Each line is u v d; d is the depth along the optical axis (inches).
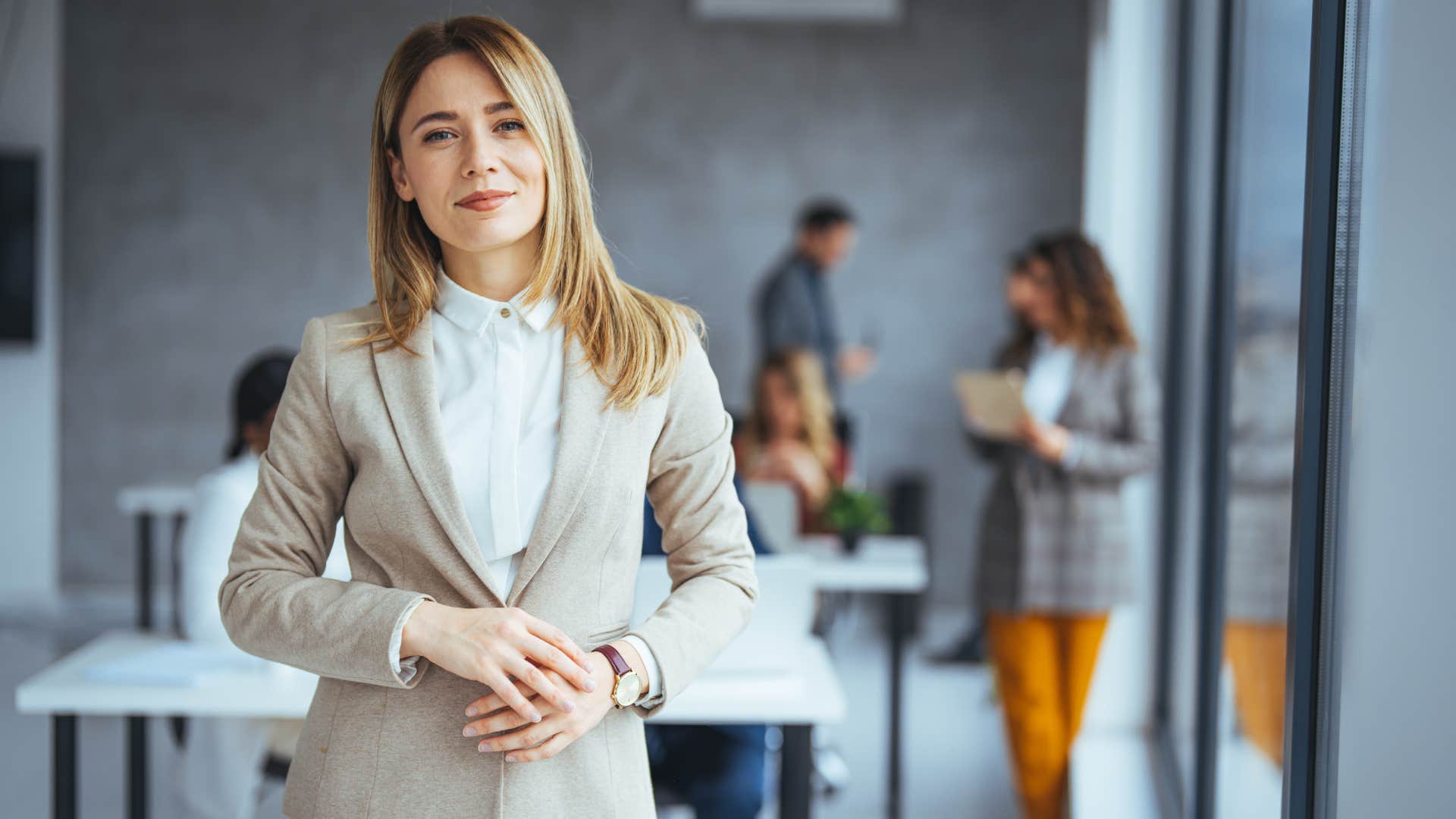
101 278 260.1
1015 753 135.4
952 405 260.5
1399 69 64.9
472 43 51.4
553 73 52.8
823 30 257.3
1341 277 73.7
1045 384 148.6
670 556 56.7
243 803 102.3
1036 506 135.1
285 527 52.1
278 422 52.6
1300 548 75.2
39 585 260.1
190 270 260.2
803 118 258.4
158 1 256.7
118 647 94.9
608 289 53.9
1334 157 73.7
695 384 54.8
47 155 255.1
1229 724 123.3
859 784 158.9
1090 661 135.0
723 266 259.9
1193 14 166.6
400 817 49.5
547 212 52.2
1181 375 169.9
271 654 50.6
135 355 261.1
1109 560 134.4
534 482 51.3
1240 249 126.5
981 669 223.3
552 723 48.7
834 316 260.8
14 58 253.1
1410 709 65.4
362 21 258.2
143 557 197.0
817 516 163.0
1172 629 172.4
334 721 50.9
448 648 48.1
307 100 258.5
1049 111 255.9
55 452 260.2
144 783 95.1
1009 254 257.9
